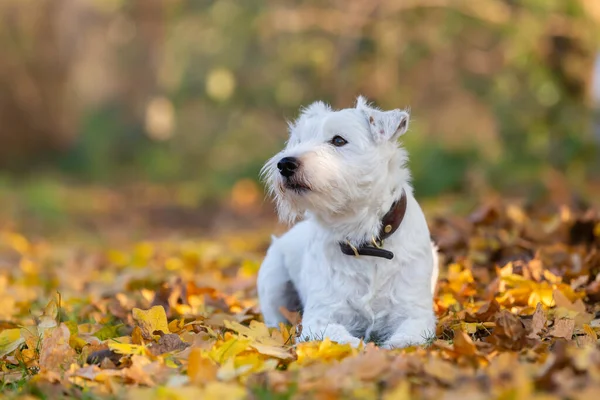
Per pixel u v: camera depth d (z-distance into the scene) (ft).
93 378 14.11
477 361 13.82
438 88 50.85
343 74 51.08
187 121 65.77
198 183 61.36
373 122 16.70
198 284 25.14
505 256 23.39
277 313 19.66
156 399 12.40
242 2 58.23
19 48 79.10
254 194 56.18
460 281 20.63
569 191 37.52
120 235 46.78
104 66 79.71
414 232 17.06
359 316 16.92
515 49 48.91
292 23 53.42
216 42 59.82
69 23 80.38
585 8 49.14
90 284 28.30
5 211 52.24
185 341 16.46
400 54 50.47
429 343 15.71
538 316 16.15
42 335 16.97
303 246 18.80
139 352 15.30
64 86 81.30
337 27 52.54
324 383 12.54
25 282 28.86
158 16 76.59
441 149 47.80
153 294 22.00
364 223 16.66
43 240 44.98
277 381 12.92
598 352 12.93
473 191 43.70
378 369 13.07
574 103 49.47
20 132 79.56
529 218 27.99
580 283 19.79
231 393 12.28
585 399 11.12
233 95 58.85
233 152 60.39
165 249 36.55
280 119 57.93
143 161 71.20
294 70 56.18
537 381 12.32
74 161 77.30
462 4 49.60
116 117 77.00
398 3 50.08
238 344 14.88
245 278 26.37
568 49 50.03
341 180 16.25
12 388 14.55
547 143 47.80
